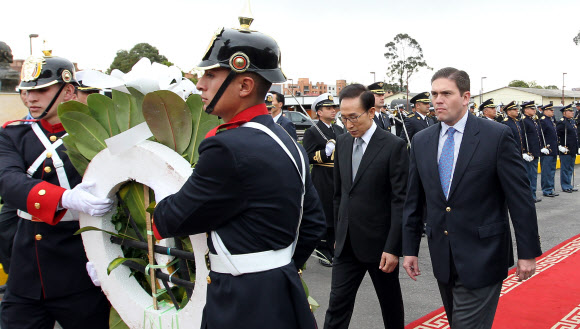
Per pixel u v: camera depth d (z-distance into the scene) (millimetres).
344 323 3078
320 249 5504
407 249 2695
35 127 2418
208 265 1696
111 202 2041
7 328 2395
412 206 2709
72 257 2352
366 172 2947
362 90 2990
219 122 1976
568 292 4293
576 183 11844
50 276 2330
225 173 1468
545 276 4742
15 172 2240
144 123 1877
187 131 1913
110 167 1980
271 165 1516
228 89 1581
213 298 1594
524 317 3777
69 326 2430
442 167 2539
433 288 4656
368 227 2934
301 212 1669
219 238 1552
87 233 2133
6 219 2904
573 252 5609
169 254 1919
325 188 5270
